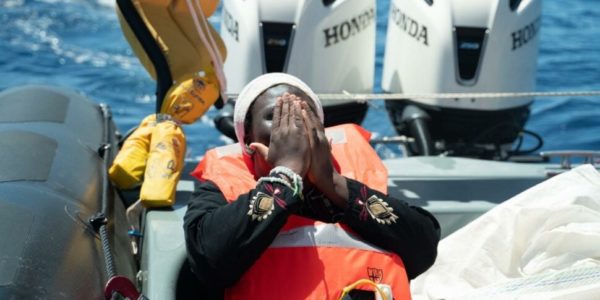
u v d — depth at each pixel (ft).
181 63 22.98
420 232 15.29
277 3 25.94
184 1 23.09
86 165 20.72
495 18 26.50
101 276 16.31
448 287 17.85
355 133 17.53
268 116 15.62
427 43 27.07
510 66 27.12
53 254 15.48
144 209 20.17
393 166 23.62
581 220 17.58
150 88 53.01
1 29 62.13
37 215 16.39
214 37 23.84
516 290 15.84
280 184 14.44
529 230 17.83
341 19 26.30
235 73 26.63
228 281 14.70
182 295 16.85
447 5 26.63
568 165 23.08
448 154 27.68
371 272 14.85
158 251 17.22
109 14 66.23
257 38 25.99
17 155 19.21
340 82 26.81
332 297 14.53
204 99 22.74
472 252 18.29
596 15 67.97
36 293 14.16
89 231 17.44
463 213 20.38
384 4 66.69
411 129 27.32
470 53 26.91
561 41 61.11
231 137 26.81
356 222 14.94
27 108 23.09
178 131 21.62
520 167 23.58
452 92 26.94
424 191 21.56
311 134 14.92
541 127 45.16
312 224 15.17
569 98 48.98
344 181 15.11
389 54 28.94
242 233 14.23
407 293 14.94
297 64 26.18
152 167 20.31
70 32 62.28
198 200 15.66
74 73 55.16
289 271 14.74
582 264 16.43
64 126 22.54
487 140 27.76
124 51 59.06
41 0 68.13
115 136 25.18
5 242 15.03
